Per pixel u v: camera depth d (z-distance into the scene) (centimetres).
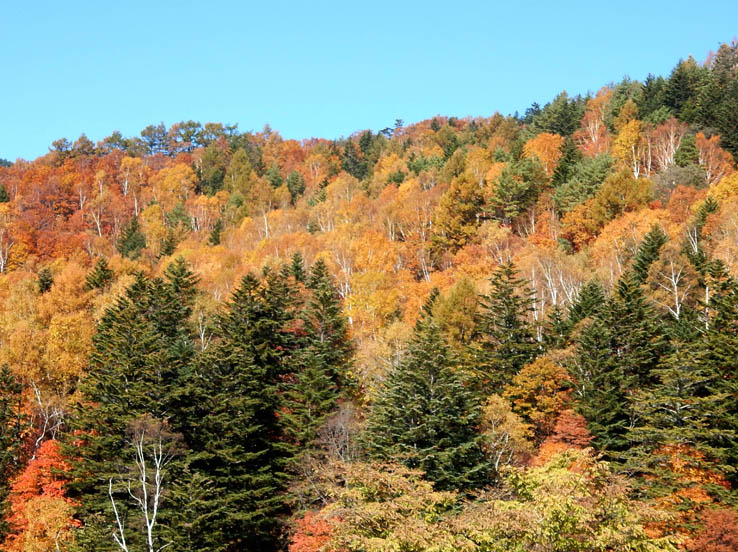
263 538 3894
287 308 5762
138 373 4166
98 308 6253
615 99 13625
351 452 3928
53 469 3897
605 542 2109
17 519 3600
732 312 4050
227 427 4003
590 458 2419
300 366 5000
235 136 18400
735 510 3017
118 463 3675
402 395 3784
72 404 4522
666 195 8150
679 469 3359
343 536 2372
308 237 8888
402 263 8325
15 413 4594
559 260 6650
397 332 5334
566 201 8631
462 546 2166
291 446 4125
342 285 7206
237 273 7538
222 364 4369
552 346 5062
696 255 5550
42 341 5141
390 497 2602
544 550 2188
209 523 3572
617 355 4506
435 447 3562
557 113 13762
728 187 7356
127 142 18100
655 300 5272
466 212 8938
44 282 7119
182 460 3819
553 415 4303
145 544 3278
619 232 7012
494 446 3878
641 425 4078
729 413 3559
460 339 5581
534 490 2283
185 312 5666
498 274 5425
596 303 5378
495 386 4806
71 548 3338
